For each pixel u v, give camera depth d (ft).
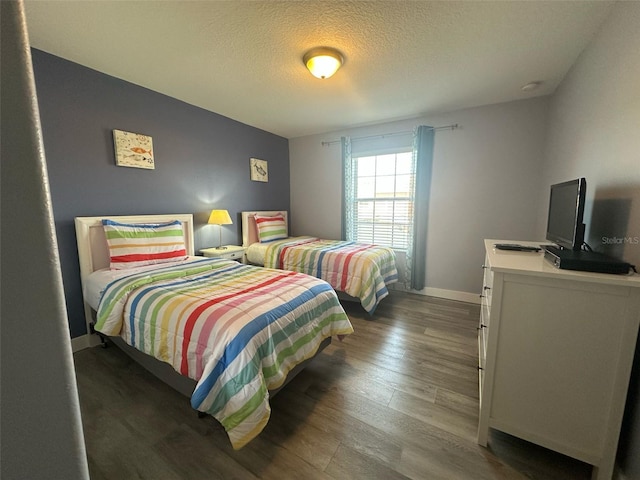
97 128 7.77
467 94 9.27
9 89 0.88
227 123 11.77
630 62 4.35
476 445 4.57
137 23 5.64
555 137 8.43
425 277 12.21
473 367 6.74
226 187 11.90
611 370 3.69
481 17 5.48
